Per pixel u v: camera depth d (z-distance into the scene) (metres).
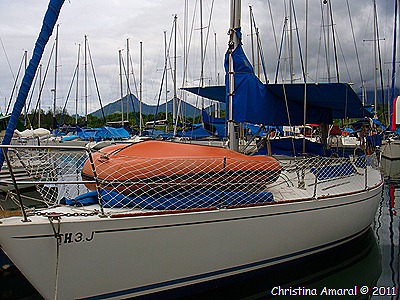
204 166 3.96
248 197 4.11
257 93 5.44
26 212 3.39
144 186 3.75
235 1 5.31
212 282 3.98
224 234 3.89
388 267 5.38
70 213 3.29
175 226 3.58
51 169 4.98
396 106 18.52
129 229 3.37
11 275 4.68
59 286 3.20
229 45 5.34
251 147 6.89
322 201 4.68
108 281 3.38
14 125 3.04
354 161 6.18
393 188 12.26
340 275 5.05
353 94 5.79
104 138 21.62
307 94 5.86
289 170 4.92
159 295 3.70
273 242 4.29
